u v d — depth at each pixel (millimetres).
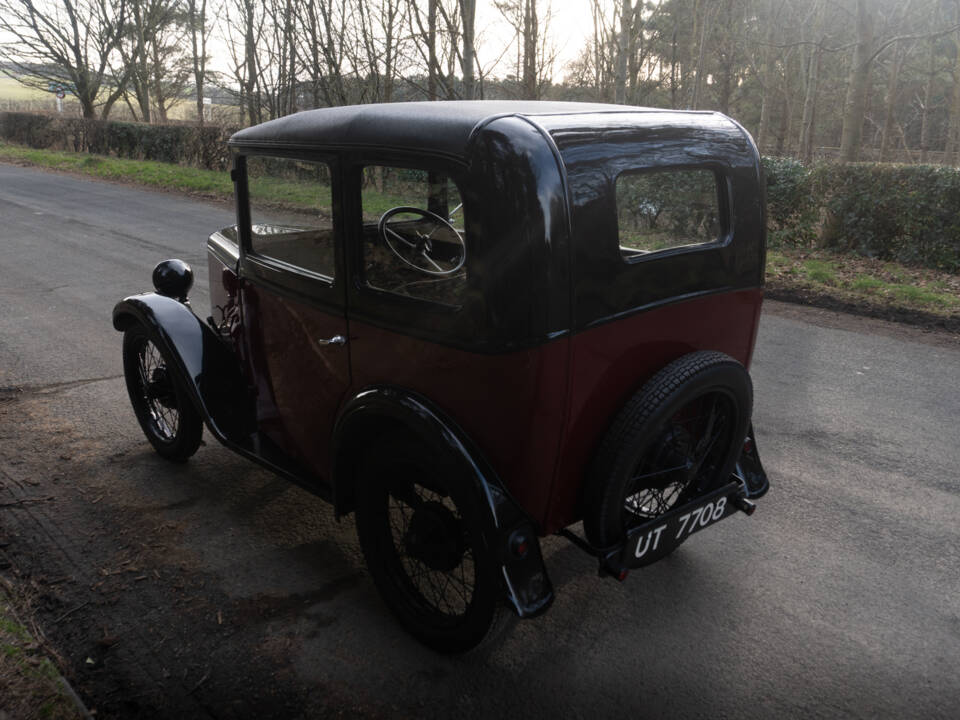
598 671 2643
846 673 2635
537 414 2221
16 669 2521
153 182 18594
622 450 2361
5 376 5352
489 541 2307
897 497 3834
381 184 2445
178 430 3912
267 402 3480
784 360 5910
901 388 5332
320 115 2768
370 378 2676
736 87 37594
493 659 2699
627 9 13734
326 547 3379
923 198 9195
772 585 3121
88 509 3652
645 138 2375
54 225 12141
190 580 3119
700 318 2645
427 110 2396
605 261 2248
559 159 2121
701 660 2695
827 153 29641
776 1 26453
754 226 2777
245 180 3193
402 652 2732
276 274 3080
